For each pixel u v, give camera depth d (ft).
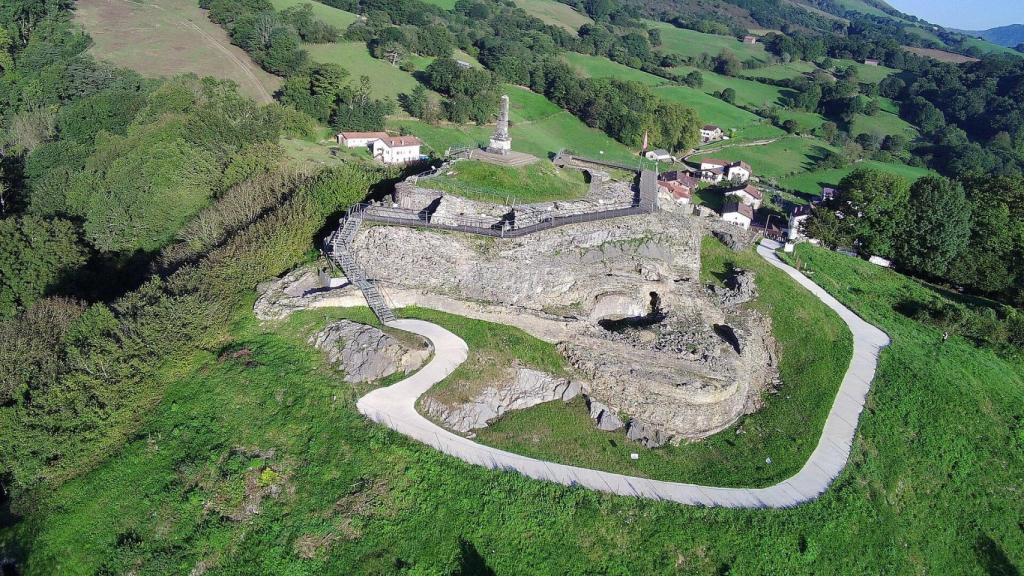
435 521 97.86
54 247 169.89
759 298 175.83
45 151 242.78
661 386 126.62
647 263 164.04
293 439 108.37
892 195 230.07
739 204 279.28
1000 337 173.47
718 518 102.27
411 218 156.15
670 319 148.77
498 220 160.86
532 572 92.99
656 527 99.76
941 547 111.86
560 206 168.55
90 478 99.66
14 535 92.43
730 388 129.90
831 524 105.09
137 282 175.01
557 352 136.05
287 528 95.45
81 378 104.17
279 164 214.69
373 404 115.96
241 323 134.72
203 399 113.91
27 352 115.55
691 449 121.60
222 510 96.73
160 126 230.48
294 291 143.33
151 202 190.29
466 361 127.95
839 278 203.10
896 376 147.02
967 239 218.59
